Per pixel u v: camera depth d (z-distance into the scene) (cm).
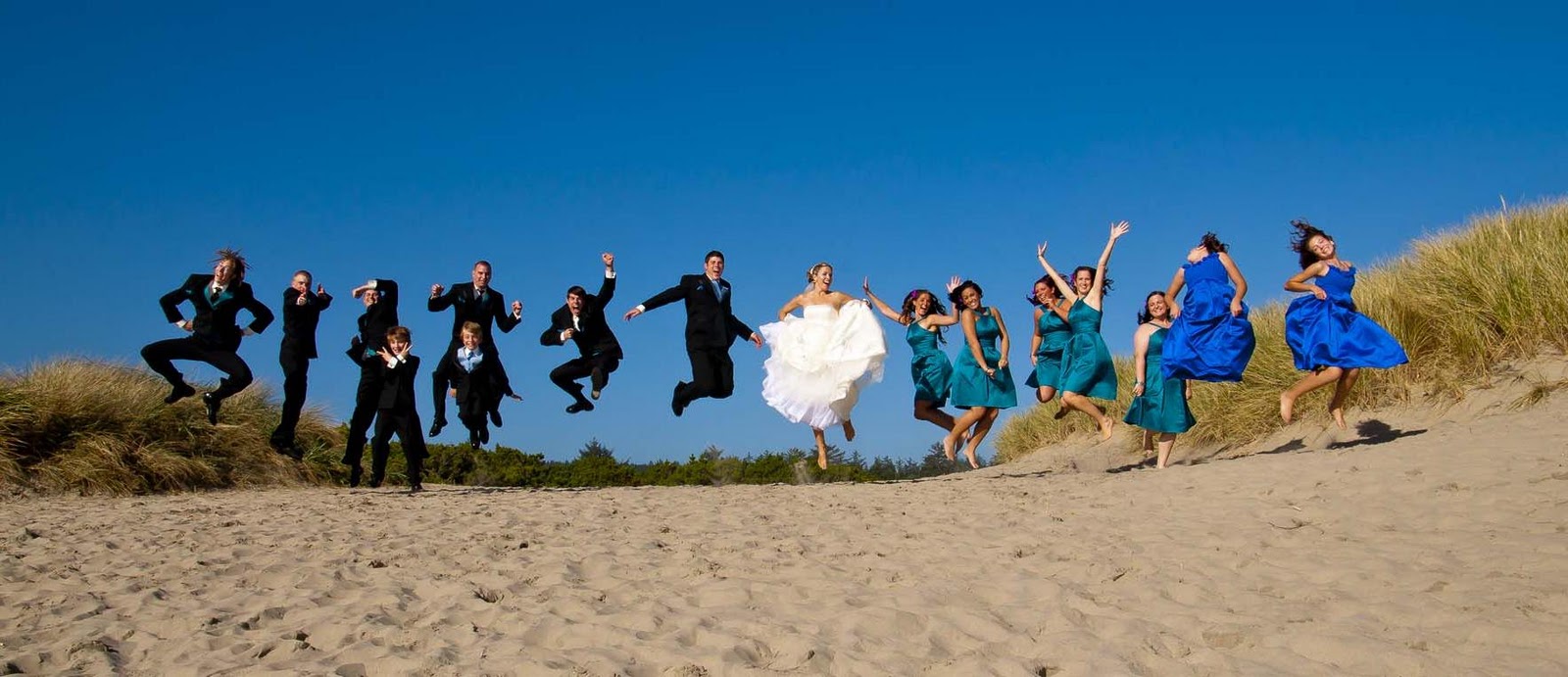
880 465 2053
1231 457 1202
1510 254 1130
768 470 1770
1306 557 541
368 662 422
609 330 1141
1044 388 1141
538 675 393
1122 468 1246
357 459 1203
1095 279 1085
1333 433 1109
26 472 1186
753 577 566
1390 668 373
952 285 1149
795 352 1141
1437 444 837
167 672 418
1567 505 590
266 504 1012
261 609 510
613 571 594
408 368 1165
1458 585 462
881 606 484
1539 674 353
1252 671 378
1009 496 866
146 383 1393
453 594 543
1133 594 500
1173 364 993
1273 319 1334
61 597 548
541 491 1169
